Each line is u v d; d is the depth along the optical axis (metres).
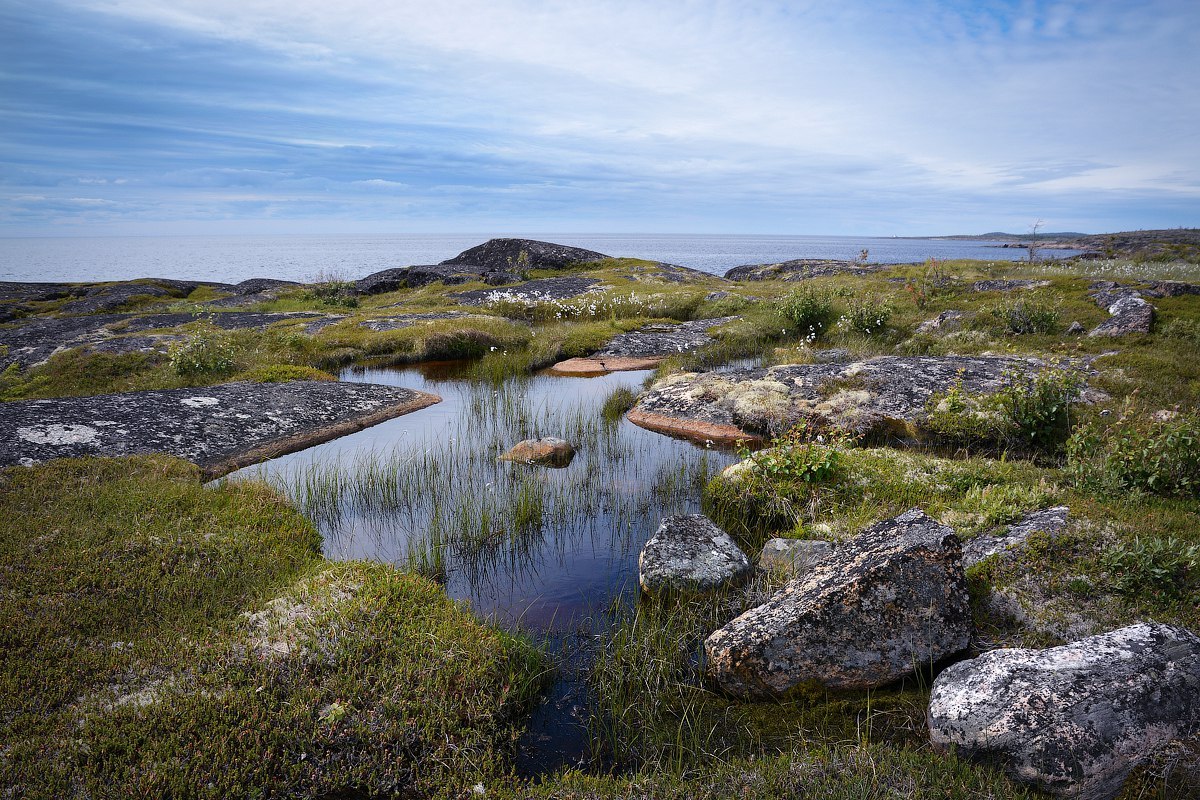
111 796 4.30
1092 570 6.55
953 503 8.77
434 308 31.88
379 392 17.14
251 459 12.38
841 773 4.58
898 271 39.31
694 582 7.48
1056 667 4.77
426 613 6.70
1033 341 18.12
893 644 5.77
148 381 17.95
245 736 4.86
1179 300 19.59
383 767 4.83
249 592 7.04
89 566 7.15
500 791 4.75
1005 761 4.43
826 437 12.53
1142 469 8.34
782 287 39.22
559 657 6.56
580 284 40.59
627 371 21.84
